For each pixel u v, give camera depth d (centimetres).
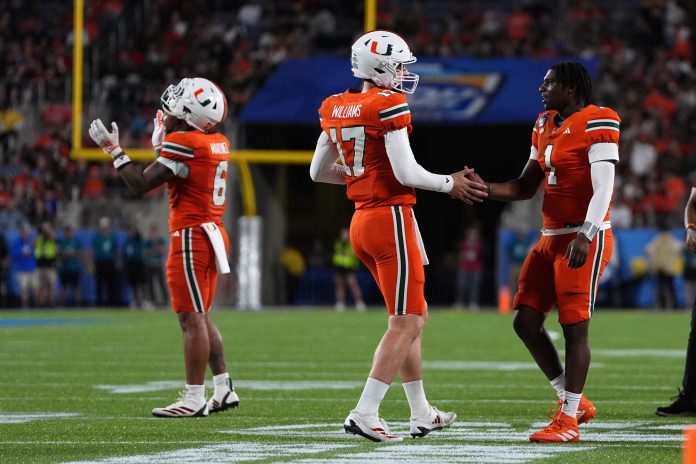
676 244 8456
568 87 2288
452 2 10325
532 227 8825
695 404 2661
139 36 9738
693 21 10062
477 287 8906
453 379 3594
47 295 8738
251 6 9944
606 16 10162
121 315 7688
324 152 2367
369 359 4350
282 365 4094
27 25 9925
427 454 2016
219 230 2741
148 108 9212
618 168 9156
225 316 7594
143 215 9038
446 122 8575
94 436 2292
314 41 9781
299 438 2264
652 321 6994
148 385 3388
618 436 2302
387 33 2291
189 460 1942
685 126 9425
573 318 2253
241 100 9156
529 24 10000
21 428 2420
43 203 9125
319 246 9425
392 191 2239
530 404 2930
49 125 9494
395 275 2222
